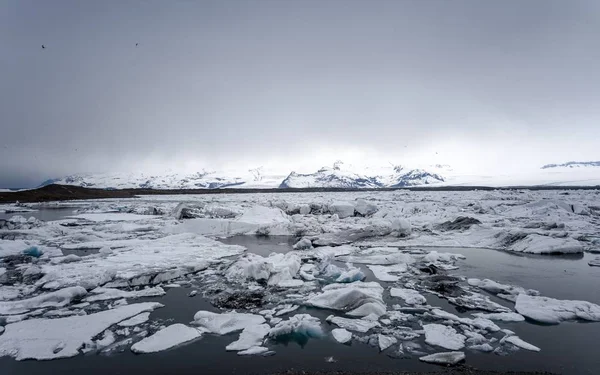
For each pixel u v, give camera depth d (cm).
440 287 1102
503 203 3875
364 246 1839
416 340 746
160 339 742
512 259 1527
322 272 1288
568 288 1099
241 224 2323
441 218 2525
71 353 691
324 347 718
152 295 1050
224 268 1332
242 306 955
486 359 660
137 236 2131
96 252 1661
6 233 1995
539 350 691
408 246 1845
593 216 2698
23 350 703
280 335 765
